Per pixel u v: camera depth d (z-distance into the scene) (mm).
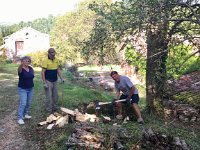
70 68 13852
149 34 3771
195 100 5707
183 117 4980
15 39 23203
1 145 3527
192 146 3596
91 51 4133
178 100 5789
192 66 7801
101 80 10500
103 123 4031
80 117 4184
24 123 4215
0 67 14398
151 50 4195
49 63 4480
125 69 10727
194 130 4418
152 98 4879
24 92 4227
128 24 3428
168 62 3906
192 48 4102
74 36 17734
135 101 4242
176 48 3850
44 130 3908
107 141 3389
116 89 4340
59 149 3307
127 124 4055
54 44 19156
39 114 4602
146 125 4102
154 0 3387
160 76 4309
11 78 9734
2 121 4355
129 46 4215
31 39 23453
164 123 4473
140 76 9656
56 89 4625
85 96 6234
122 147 3287
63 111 4309
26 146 3506
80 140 3334
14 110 5027
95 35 3820
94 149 3244
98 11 3613
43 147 3459
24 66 4184
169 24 3828
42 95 6324
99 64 4395
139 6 3398
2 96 6305
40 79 9656
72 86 8266
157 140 3461
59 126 3938
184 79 6926
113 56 4352
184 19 3508
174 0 3482
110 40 3818
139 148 3396
